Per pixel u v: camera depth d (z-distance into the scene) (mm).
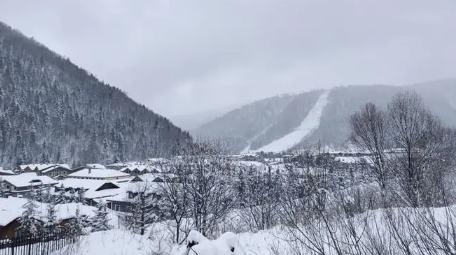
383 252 3740
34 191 64375
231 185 17016
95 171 90562
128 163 120875
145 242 14492
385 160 17297
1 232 27578
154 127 176125
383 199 5098
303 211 5305
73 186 66625
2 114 134125
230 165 17406
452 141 21453
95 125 163000
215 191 16172
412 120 17234
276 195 16703
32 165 105562
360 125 20984
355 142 22500
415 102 18484
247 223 17578
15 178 74688
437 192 6645
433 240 3480
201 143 17359
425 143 16453
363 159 20188
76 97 184125
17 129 132500
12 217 28484
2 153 120438
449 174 12758
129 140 155000
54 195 60875
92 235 15023
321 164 13820
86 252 12477
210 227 15867
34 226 25656
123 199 41125
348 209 4547
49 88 179500
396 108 18406
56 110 161625
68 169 105688
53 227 15117
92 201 59844
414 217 4125
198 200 15859
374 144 19500
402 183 9828
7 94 156750
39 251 12375
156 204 20047
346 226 4105
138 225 21812
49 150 131500
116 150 141250
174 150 17734
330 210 4797
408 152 15523
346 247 4004
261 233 11250
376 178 16625
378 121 19656
